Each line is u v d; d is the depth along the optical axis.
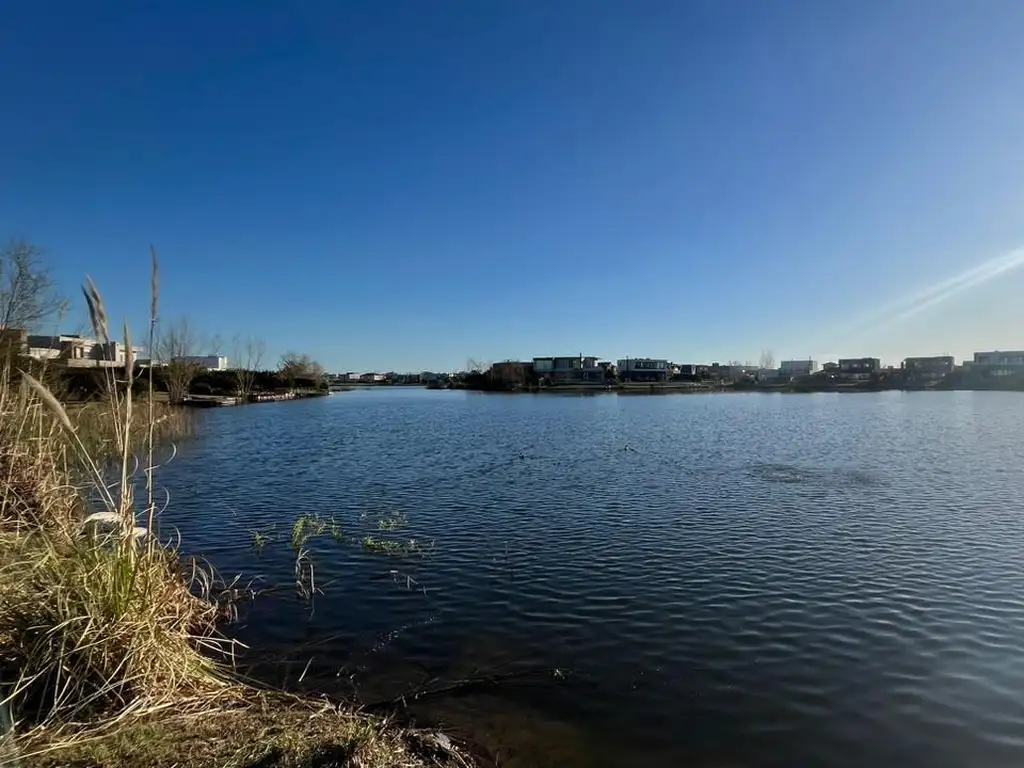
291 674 6.98
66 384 16.28
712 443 32.66
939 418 51.16
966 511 15.98
